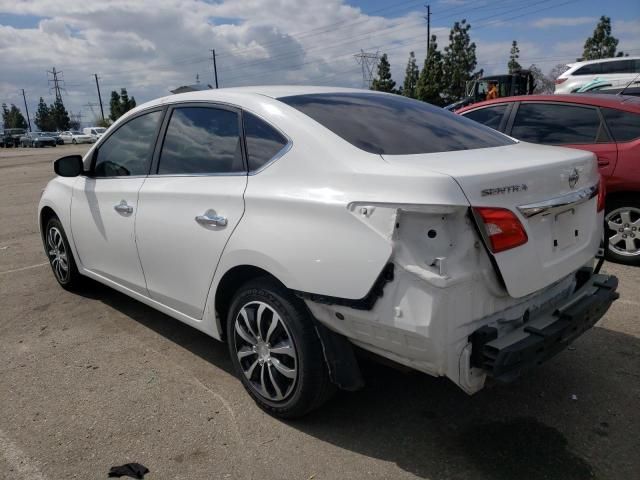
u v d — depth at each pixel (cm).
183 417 301
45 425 296
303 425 292
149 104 387
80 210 433
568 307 266
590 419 292
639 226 536
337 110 305
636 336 385
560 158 269
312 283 252
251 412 305
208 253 308
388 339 237
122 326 429
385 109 326
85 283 504
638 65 1516
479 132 331
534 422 290
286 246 262
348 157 258
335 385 279
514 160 255
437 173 223
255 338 296
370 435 283
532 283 244
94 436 286
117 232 387
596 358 356
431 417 297
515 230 231
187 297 336
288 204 264
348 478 251
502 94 1917
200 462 264
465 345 229
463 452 268
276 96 316
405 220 226
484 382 240
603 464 256
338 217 244
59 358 375
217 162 318
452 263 221
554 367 346
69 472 259
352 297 239
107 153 414
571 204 263
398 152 266
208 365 362
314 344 270
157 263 353
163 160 357
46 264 616
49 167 2150
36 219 912
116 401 319
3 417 305
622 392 316
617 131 533
